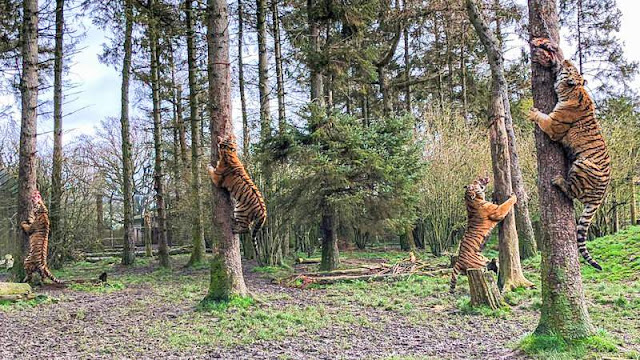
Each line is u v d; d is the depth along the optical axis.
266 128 12.98
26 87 11.48
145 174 28.45
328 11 13.68
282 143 12.59
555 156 5.27
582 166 5.09
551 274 5.23
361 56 14.48
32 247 10.94
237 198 8.38
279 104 15.95
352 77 18.58
